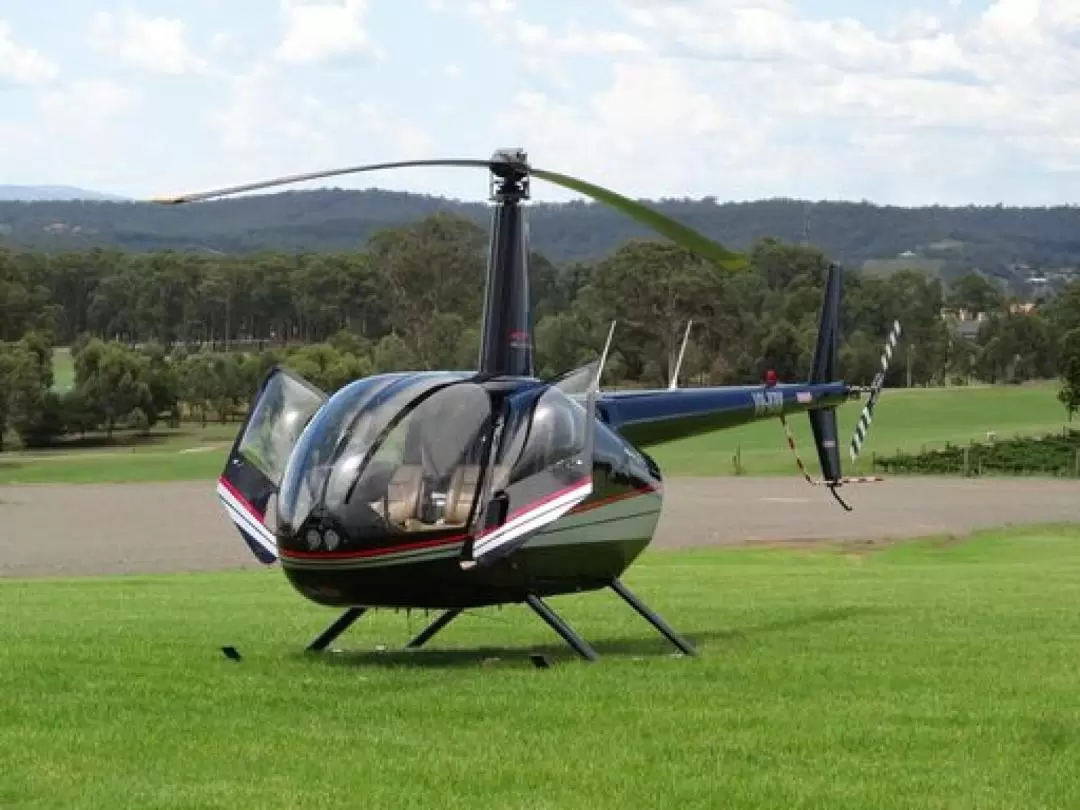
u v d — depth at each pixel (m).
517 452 16.84
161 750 12.59
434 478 16.97
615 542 18.64
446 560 16.92
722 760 12.44
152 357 180.25
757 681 16.12
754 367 193.12
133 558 48.88
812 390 24.72
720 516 68.38
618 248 198.00
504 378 18.02
